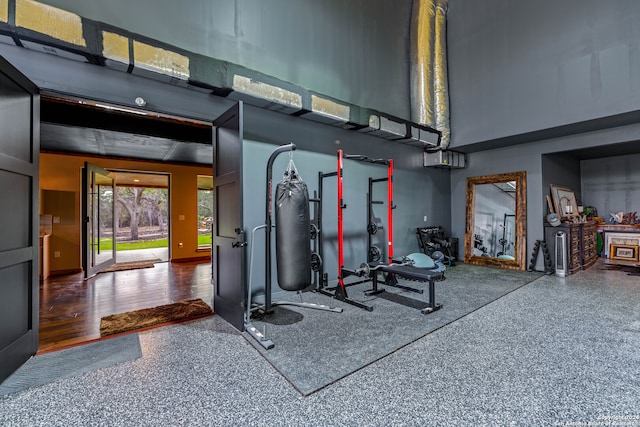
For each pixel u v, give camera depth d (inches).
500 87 212.1
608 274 208.5
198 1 131.9
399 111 221.9
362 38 198.4
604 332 110.4
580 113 176.4
